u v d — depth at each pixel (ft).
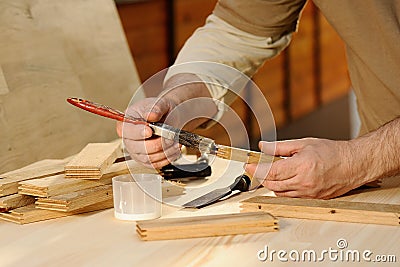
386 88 5.71
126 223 4.18
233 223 3.91
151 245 3.80
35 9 6.66
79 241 3.90
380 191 4.72
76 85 6.73
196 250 3.72
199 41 6.07
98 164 4.46
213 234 3.90
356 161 4.55
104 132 6.84
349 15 5.58
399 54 5.42
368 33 5.56
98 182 4.51
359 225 4.06
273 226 3.95
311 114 19.57
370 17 5.49
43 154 6.05
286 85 17.78
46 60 6.52
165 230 3.85
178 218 4.02
